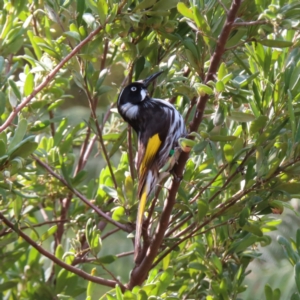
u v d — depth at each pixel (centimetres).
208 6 834
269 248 1283
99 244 877
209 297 820
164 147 938
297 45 825
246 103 848
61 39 943
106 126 1202
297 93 796
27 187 1005
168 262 927
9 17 954
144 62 924
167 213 824
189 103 948
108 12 834
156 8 823
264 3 781
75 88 1505
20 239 1127
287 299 1204
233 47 780
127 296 779
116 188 932
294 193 813
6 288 1029
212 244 934
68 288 993
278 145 811
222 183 912
